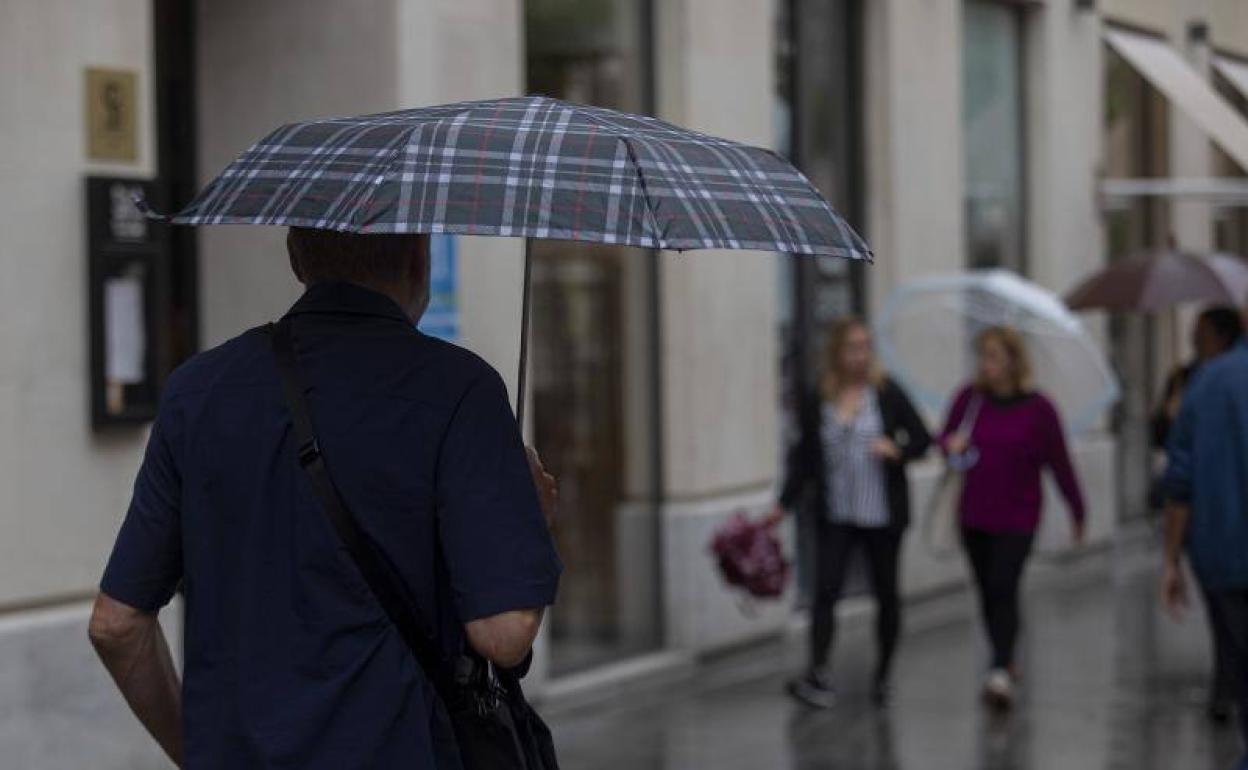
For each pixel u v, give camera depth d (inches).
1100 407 703.7
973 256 951.0
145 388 464.1
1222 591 481.7
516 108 201.5
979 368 623.8
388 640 188.7
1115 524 1076.5
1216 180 1302.9
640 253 686.5
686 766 531.2
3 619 436.1
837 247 202.7
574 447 647.8
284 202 191.8
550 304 634.8
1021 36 1004.6
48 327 443.8
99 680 451.8
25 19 439.2
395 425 190.4
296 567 188.5
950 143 892.6
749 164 205.2
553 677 632.4
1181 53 1198.9
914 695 639.1
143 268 462.6
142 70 468.1
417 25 546.0
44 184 443.5
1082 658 709.9
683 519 684.7
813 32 807.7
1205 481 482.6
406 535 189.6
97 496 455.5
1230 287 710.5
